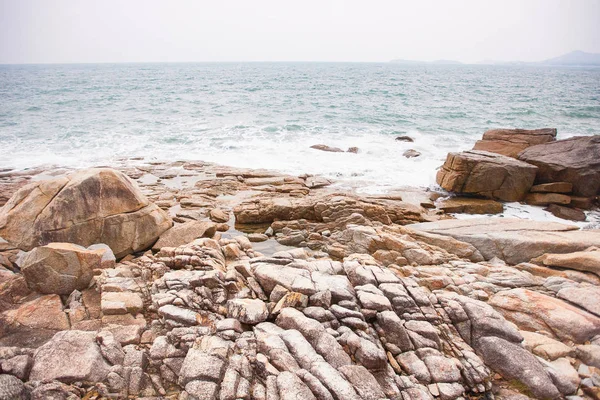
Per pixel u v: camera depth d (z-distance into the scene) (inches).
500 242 455.2
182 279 338.0
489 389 251.0
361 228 494.9
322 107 1732.3
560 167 666.8
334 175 824.9
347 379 232.2
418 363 259.6
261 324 282.0
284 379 227.0
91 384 235.9
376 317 292.7
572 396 241.9
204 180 776.3
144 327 299.3
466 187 679.7
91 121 1375.5
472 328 291.1
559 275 389.1
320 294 299.0
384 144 1069.1
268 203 597.6
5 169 826.8
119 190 474.0
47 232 432.8
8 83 3218.5
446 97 2188.7
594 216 619.2
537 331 303.1
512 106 1798.7
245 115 1515.7
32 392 219.0
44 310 318.0
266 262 374.9
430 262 431.2
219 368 241.3
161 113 1558.8
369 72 6028.5
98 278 355.9
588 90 2834.6
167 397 234.8
